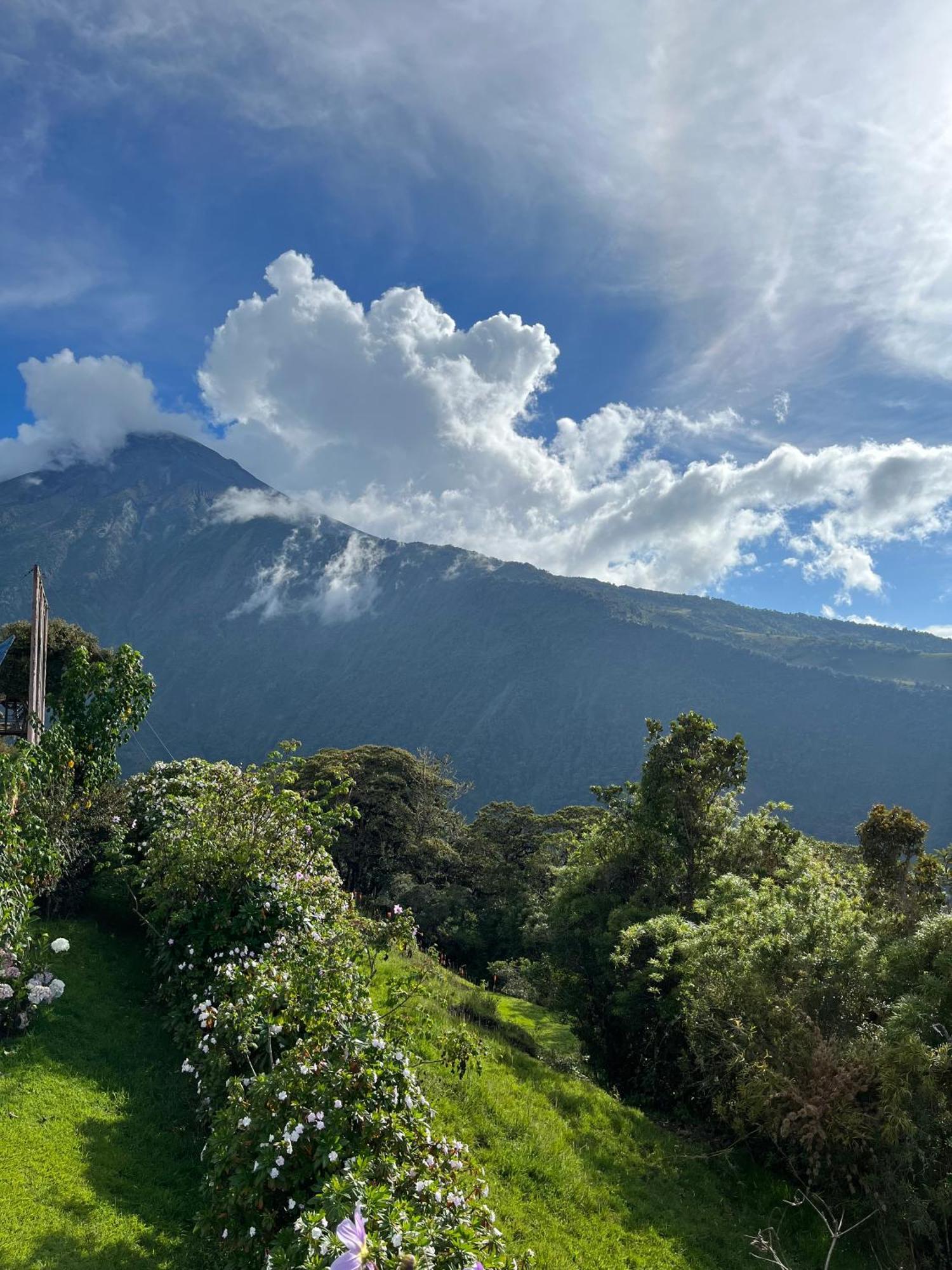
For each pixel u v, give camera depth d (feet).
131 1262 17.28
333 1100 18.03
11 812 30.07
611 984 60.34
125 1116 23.36
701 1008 39.19
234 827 32.78
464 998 43.57
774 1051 35.04
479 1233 16.81
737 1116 35.27
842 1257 30.78
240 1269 16.31
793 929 38.93
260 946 29.07
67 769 38.50
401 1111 19.36
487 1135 28.78
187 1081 25.94
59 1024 27.48
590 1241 25.16
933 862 65.77
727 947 40.42
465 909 137.80
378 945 31.55
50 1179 19.36
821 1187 33.96
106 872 37.29
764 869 67.62
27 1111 22.20
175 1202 19.98
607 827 77.00
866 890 61.62
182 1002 28.63
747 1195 33.65
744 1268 27.58
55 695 52.75
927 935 34.27
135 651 44.98
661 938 50.96
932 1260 29.99
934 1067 30.01
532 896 129.70
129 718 43.98
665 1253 26.32
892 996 34.86
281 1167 16.96
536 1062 39.58
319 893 33.50
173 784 41.68
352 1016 22.15
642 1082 48.49
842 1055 33.12
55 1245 17.13
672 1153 35.22
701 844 70.23
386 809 147.23
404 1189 16.98
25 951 29.84
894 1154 30.53
